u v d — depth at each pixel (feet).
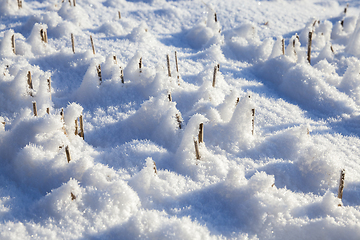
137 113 7.56
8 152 7.01
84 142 7.34
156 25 12.00
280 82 8.80
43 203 6.60
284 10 14.39
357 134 7.77
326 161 7.04
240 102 7.39
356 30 9.46
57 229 6.47
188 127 7.14
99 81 7.98
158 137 7.43
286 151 7.38
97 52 9.02
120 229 6.46
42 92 7.72
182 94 7.98
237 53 9.58
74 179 6.65
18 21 10.24
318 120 8.05
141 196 6.76
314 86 8.34
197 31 10.84
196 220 6.56
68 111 7.27
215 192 6.80
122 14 12.64
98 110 7.82
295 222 6.57
